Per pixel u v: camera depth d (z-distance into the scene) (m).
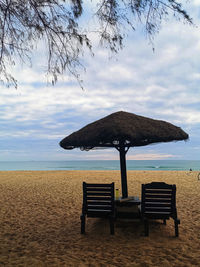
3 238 4.30
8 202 7.59
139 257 3.39
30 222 5.35
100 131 5.02
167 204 4.30
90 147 6.01
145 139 4.94
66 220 5.51
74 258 3.38
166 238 4.20
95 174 19.38
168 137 5.00
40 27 2.43
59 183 12.94
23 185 12.08
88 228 4.89
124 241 4.07
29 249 3.76
